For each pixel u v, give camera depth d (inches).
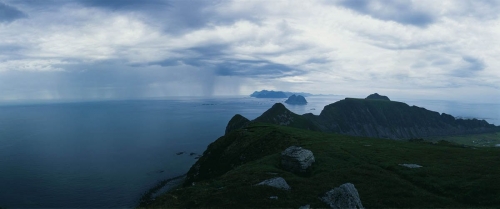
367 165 1806.1
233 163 3149.6
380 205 1179.9
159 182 4210.1
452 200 1254.9
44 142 7691.9
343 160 2073.1
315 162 2003.0
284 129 3895.2
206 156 3806.6
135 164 5295.3
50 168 4970.5
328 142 2871.6
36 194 3718.0
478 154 2126.0
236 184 1370.6
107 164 5275.6
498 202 1175.6
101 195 3676.2
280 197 1139.9
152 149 6761.8
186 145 7322.8
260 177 1508.4
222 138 4101.9
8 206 3336.6
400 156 2180.1
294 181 1373.0
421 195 1290.6
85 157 5861.2
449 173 1596.9
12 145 7244.1
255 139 3484.3
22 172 4714.6
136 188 3949.3
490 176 1454.2
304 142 2903.5
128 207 3309.5
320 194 1180.5
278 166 1930.4
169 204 1135.6
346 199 1071.0
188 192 1262.3
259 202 1076.5
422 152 2340.1
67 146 7096.5
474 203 1211.2
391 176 1568.7
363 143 2938.0
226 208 1040.8
